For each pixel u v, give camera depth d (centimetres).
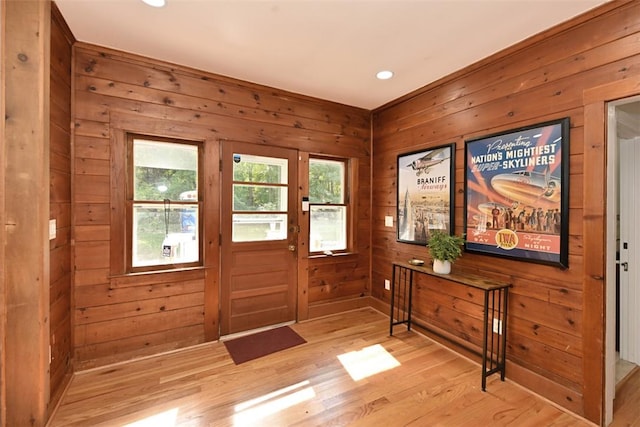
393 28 203
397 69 263
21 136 161
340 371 236
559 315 198
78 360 231
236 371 234
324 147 345
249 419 182
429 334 295
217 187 284
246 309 305
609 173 179
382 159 362
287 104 320
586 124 183
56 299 200
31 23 162
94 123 234
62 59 207
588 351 183
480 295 250
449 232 273
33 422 166
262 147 307
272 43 224
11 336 162
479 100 249
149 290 256
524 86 217
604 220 177
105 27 206
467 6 179
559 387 196
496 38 213
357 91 313
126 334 248
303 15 190
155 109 255
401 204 331
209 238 281
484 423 181
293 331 309
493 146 236
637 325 242
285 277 326
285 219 324
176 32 211
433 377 228
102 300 239
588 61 183
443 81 279
